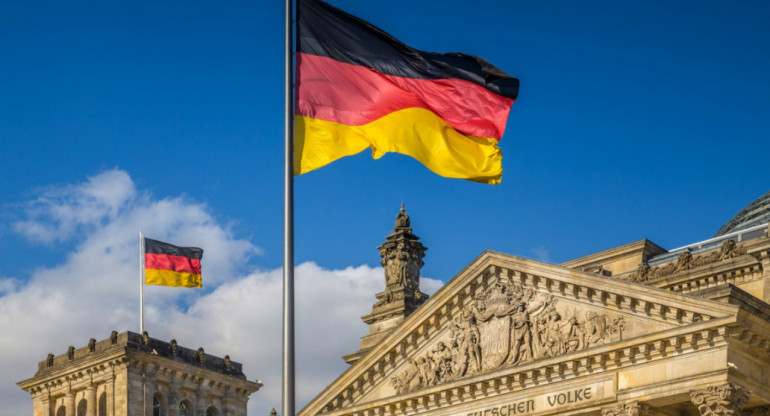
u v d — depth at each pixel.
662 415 84.25
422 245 120.31
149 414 129.00
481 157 53.19
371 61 52.50
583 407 83.44
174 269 133.62
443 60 53.56
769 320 79.44
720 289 79.94
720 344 77.69
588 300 85.50
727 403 76.25
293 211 46.28
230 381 139.25
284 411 43.69
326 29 52.12
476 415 89.69
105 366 130.38
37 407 136.62
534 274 88.12
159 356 131.38
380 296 119.75
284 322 44.62
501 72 53.81
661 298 80.56
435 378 92.81
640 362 81.56
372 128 51.84
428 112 52.84
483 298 91.38
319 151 50.78
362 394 97.56
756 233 108.12
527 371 86.56
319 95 51.34
